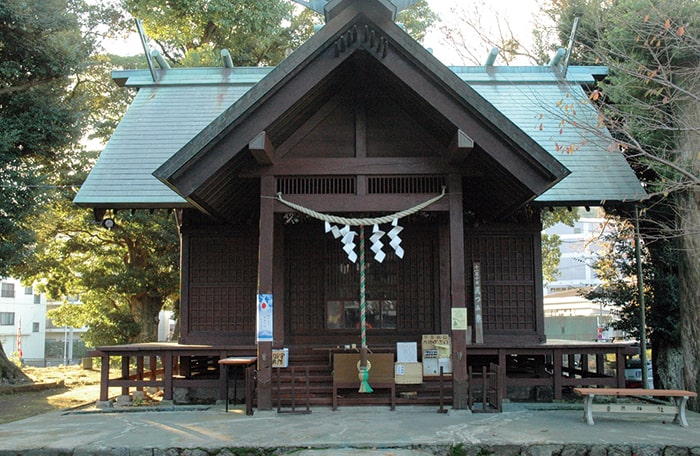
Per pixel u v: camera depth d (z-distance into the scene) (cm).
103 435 750
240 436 719
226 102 1405
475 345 1038
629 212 1252
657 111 978
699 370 978
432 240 1123
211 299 1170
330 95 923
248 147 827
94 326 2139
